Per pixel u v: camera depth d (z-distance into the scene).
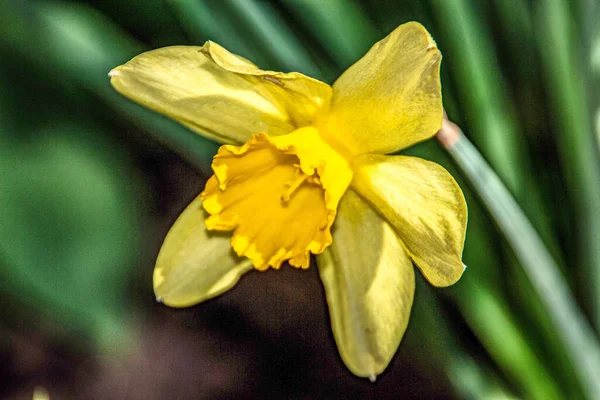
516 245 0.36
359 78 0.35
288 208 0.38
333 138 0.36
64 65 0.39
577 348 0.37
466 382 0.41
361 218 0.37
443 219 0.35
